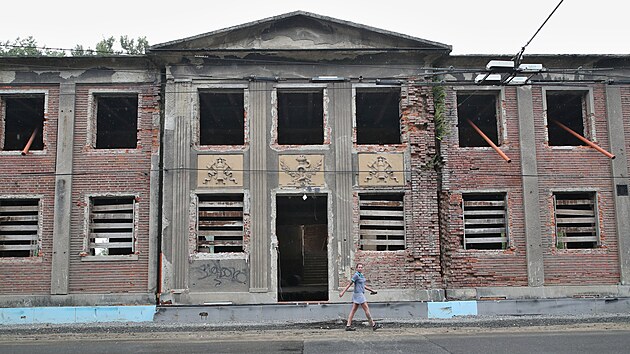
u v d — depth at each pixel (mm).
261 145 18844
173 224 18375
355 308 16141
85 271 18422
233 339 14508
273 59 19156
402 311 18156
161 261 18250
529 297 18844
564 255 19203
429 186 19000
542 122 19828
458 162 19453
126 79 19312
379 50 19016
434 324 17016
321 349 12617
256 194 18625
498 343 13148
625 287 19125
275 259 18375
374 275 18484
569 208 19984
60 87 19219
